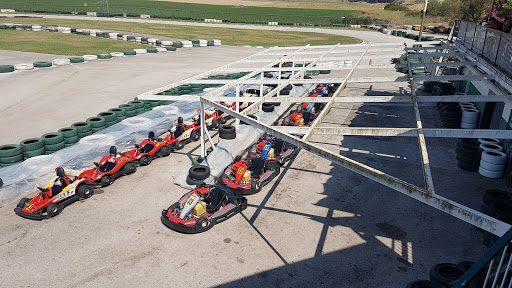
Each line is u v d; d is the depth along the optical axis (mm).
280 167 12758
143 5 98375
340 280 7418
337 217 9695
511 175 11602
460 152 12695
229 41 45531
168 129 15516
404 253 8281
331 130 8070
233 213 9641
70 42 40156
